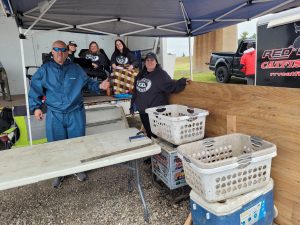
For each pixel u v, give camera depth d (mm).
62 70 2572
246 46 4750
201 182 1490
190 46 4070
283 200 1777
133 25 3531
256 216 1597
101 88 2895
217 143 1882
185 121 2127
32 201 2500
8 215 2281
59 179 2801
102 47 6867
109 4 2705
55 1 2338
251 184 1558
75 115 2713
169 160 2217
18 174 1499
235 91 2104
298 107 1592
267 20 2363
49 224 2117
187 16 3342
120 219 2127
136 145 1910
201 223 1598
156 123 2410
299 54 2119
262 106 1857
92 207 2336
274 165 1812
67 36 6430
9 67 5930
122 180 2844
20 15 2578
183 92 2826
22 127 3570
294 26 2129
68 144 2016
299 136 1609
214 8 3078
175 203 2311
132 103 3285
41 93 2604
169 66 5562
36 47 6129
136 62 5109
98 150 1844
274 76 2359
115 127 4121
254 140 1800
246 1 2883
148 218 2105
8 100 4633
